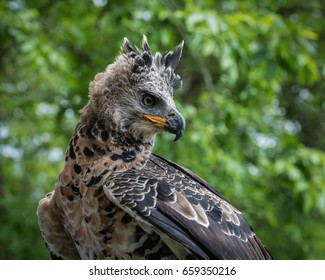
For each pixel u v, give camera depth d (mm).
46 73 14695
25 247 16500
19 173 18141
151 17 13703
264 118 16094
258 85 14586
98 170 6609
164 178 6645
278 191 15125
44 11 16859
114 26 14484
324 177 13930
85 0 16062
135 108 6840
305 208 13586
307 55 13742
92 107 6883
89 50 15891
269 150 14898
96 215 6551
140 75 6891
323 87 18672
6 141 17484
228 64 12844
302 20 18016
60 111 15133
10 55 17969
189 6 12984
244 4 14906
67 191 6750
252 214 15797
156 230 6285
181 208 6375
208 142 13695
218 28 12852
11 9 14805
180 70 16109
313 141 20125
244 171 14328
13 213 16500
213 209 6629
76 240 6852
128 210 6219
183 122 6914
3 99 17266
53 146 18391
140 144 6898
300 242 17016
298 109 18984
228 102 14008
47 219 7082
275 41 13414
